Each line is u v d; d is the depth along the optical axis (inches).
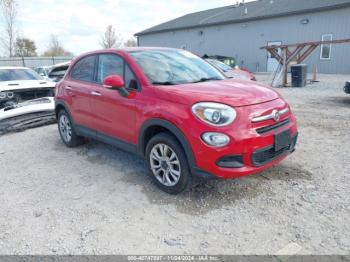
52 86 295.9
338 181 137.7
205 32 1037.2
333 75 694.5
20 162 187.5
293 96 405.4
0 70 305.9
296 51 517.0
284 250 94.7
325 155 171.0
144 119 134.8
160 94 130.0
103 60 169.9
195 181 138.0
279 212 115.5
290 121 135.7
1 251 100.7
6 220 119.6
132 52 157.6
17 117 257.3
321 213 113.0
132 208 124.0
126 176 156.3
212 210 119.5
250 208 119.4
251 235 102.8
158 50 170.4
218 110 114.0
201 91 125.6
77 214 121.4
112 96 154.3
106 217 118.3
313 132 219.5
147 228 109.9
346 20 691.4
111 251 98.3
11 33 1136.2
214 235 104.0
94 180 153.4
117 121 154.6
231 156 113.0
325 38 737.0
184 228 108.9
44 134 254.2
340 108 308.7
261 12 890.1
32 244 103.8
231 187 137.2
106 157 187.3
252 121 116.0
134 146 147.9
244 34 919.7
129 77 148.1
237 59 958.4
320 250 93.9
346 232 101.5
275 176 146.0
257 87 139.5
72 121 197.9
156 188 140.9
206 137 113.2
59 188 146.3
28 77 314.2
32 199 136.3
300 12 757.9
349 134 209.8
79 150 204.5
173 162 129.3
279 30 827.4
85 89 177.5
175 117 120.4
